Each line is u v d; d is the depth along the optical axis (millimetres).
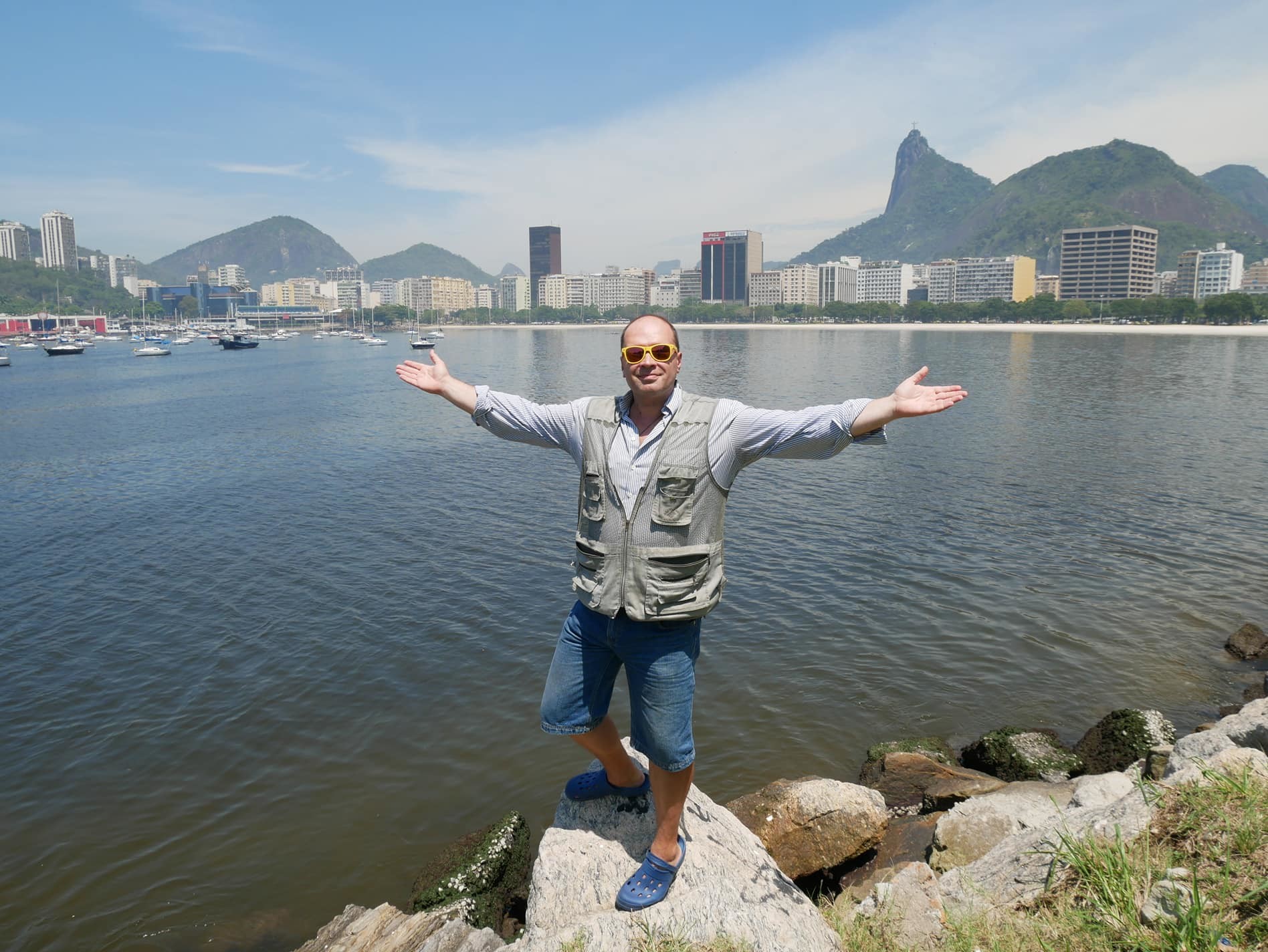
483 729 11859
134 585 18297
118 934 8125
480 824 9766
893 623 15289
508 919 8078
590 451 3240
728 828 4219
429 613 16344
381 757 11195
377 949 5086
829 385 68125
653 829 4105
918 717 11906
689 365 93938
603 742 3936
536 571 18922
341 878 8852
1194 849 3613
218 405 59656
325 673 13727
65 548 21406
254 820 9898
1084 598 16469
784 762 10805
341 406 58031
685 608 3164
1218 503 24562
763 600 16594
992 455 32781
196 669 13961
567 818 4227
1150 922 3238
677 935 3402
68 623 16062
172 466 34031
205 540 22016
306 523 23703
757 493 26375
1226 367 82500
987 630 14883
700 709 12180
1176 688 12664
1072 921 3461
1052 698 12406
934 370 82250
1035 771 9812
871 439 2979
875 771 9828
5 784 10703
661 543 3139
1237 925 3062
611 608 3203
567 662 3525
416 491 27953
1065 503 24766
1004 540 20797
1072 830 4293
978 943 3592
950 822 6863
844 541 20797
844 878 7191
